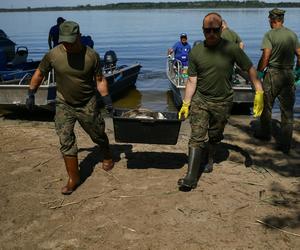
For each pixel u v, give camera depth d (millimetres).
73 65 4434
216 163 5793
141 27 53812
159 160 5824
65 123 4660
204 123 4762
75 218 4238
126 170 5434
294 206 4496
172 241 3836
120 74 11805
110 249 3730
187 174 4797
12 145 6438
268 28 48312
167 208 4395
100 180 5109
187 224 4105
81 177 5203
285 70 6035
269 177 5305
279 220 4199
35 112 9719
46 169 5461
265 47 5969
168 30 46094
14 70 11258
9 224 4160
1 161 5750
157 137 4910
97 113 4824
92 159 5809
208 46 4570
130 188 4879
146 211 4340
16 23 70062
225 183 5051
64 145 4668
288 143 6285
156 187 4898
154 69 17531
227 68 4602
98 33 42812
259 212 4352
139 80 14586
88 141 6699
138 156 5977
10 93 8836
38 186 4965
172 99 11664
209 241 3840
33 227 4102
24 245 3822
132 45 29016
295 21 59406
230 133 7512
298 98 10938
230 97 4770
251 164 5797
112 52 11906
